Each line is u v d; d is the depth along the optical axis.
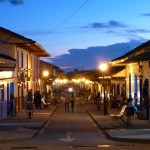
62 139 21.50
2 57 27.25
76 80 103.44
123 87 46.25
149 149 17.89
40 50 48.56
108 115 38.03
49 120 33.91
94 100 61.78
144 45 32.00
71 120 34.06
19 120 32.56
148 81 31.02
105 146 18.81
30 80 50.28
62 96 88.00
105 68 41.75
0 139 20.86
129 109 28.62
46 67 80.88
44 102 51.25
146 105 30.67
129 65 40.97
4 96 34.78
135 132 22.94
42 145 19.41
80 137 22.31
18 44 39.19
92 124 30.23
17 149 18.41
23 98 44.72
